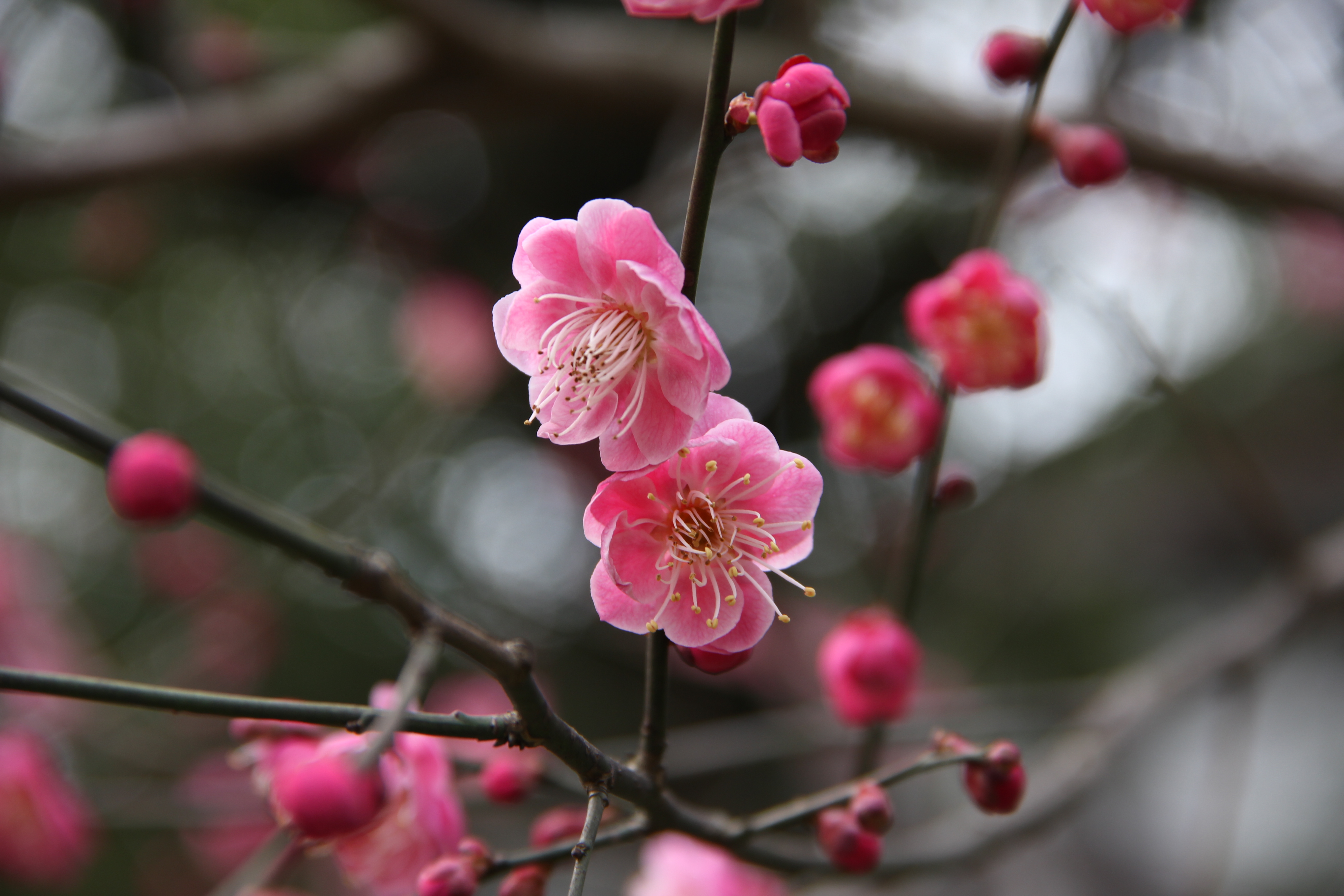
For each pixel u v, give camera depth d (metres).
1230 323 5.71
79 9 4.10
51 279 5.05
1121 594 5.45
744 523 1.31
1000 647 5.23
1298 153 3.45
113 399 5.11
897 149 3.96
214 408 5.23
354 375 5.41
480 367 5.07
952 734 1.67
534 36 3.46
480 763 1.68
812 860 1.60
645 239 1.24
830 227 6.15
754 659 4.86
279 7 4.64
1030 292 1.87
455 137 5.30
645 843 2.52
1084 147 1.83
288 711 1.04
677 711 5.22
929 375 2.06
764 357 6.40
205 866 3.48
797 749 2.66
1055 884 4.23
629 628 1.27
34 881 2.76
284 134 3.42
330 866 3.32
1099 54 3.42
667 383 1.27
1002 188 1.90
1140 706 2.70
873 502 5.23
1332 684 4.93
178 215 5.17
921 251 6.18
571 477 5.33
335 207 5.49
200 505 0.96
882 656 1.89
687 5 1.09
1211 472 5.50
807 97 1.18
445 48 3.36
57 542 4.70
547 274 1.33
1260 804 4.68
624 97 3.54
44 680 0.96
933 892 2.68
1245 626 2.86
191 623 4.36
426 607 1.03
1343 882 4.37
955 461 5.30
